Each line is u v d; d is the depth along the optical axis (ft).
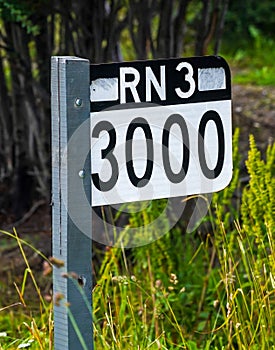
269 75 33.45
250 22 39.58
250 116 26.55
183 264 15.57
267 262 13.33
